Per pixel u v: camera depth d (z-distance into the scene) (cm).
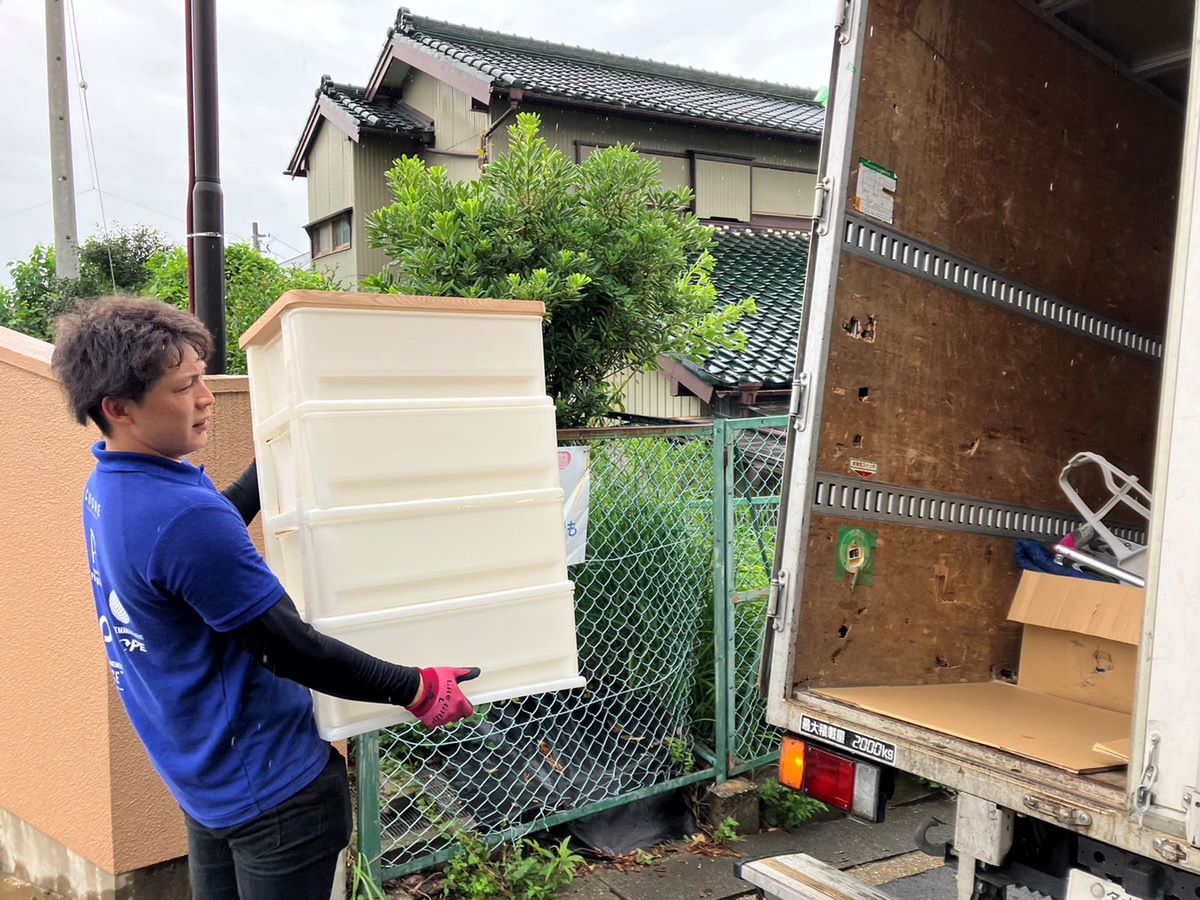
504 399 169
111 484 146
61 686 248
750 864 222
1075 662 246
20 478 251
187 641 146
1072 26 286
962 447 265
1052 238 289
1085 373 307
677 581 332
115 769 238
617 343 366
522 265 343
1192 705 144
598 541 319
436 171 352
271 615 140
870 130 229
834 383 229
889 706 218
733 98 1227
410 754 292
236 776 152
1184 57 299
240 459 253
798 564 225
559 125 938
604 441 317
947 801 349
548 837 298
